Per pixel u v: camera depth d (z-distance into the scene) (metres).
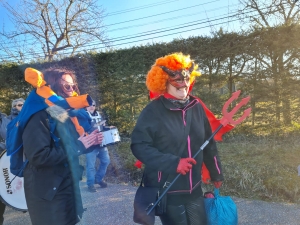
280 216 3.35
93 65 8.37
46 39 16.05
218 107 6.90
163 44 7.47
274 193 3.93
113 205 4.03
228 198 2.37
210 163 2.40
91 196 4.43
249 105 6.67
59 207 2.09
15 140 2.15
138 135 2.10
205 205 2.33
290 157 4.89
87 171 4.61
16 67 9.83
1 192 3.36
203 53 6.89
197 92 7.05
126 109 8.07
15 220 3.82
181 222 2.15
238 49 6.58
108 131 3.56
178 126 2.11
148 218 2.07
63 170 2.14
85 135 2.34
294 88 6.28
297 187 3.85
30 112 2.05
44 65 9.63
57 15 15.61
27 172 2.13
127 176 5.21
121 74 7.91
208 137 2.35
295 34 6.09
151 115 2.12
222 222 2.26
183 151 2.13
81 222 3.54
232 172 4.42
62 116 2.12
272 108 6.51
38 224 2.08
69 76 2.41
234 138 6.53
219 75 6.90
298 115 6.38
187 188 2.14
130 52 7.84
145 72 7.69
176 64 2.12
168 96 2.18
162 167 2.00
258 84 6.53
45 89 2.20
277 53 6.30
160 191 2.11
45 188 2.06
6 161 3.37
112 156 5.82
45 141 2.02
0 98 9.98
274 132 6.45
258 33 6.39
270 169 4.41
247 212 3.49
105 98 8.27
